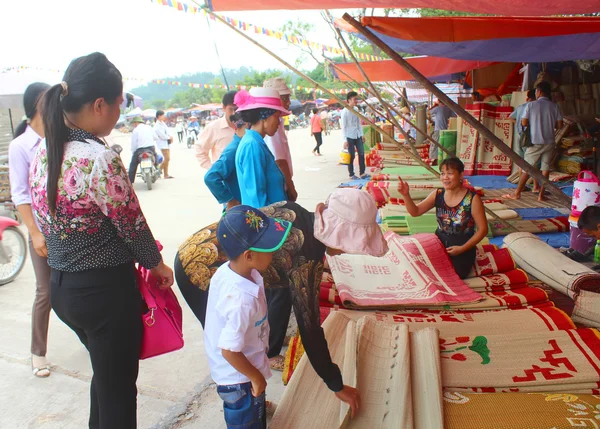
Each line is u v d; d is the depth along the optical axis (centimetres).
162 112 1423
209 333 242
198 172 1622
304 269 241
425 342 321
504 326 355
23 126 355
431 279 429
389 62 1170
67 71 228
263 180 356
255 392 227
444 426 247
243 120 371
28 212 343
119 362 241
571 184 901
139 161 1265
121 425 246
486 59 763
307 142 2828
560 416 249
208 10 461
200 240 290
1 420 326
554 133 789
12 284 584
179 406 337
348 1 424
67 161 221
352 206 230
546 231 622
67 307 234
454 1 415
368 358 307
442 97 505
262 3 438
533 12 462
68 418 328
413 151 666
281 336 366
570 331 333
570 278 411
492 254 466
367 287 428
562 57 740
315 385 291
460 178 455
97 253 229
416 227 620
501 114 1047
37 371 378
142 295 251
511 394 274
